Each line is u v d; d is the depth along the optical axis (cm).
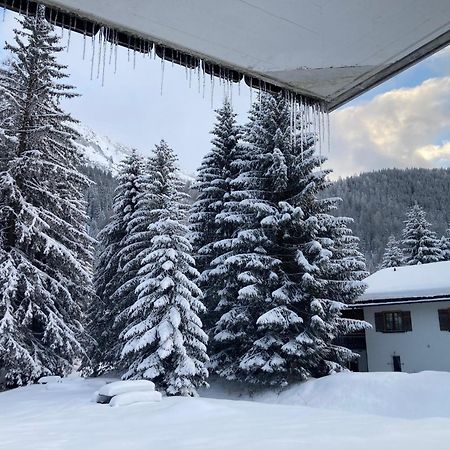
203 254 2159
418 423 700
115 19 236
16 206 1773
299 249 1909
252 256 1828
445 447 509
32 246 1797
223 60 272
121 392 1133
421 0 222
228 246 2003
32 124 1855
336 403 1569
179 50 263
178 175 2480
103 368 2356
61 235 1941
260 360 1723
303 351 1738
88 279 1938
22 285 1661
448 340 2253
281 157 1906
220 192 2272
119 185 2625
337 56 265
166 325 1539
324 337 1872
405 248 4666
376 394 1538
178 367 1509
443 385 1463
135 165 2658
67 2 224
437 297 2259
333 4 224
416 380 1541
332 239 2066
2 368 1675
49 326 1689
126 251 2286
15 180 1738
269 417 813
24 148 1830
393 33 247
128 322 1938
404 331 2398
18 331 1625
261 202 1944
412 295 2370
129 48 253
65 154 2020
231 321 1859
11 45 1838
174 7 225
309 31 244
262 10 227
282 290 1795
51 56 1903
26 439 690
